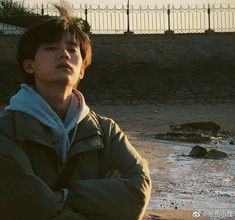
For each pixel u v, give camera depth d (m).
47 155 2.40
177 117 29.55
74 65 2.52
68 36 2.53
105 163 2.55
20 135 2.38
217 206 8.05
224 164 13.12
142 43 42.53
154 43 42.66
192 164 13.06
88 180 2.41
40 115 2.43
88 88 38.25
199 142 18.97
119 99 37.22
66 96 2.52
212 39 43.38
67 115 2.51
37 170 2.39
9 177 2.31
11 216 2.30
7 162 2.32
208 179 10.84
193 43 43.16
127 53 42.31
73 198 2.36
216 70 42.03
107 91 38.19
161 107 34.97
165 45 42.81
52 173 2.41
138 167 2.52
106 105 35.97
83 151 2.46
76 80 2.55
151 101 37.19
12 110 2.46
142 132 22.12
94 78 39.44
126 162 2.53
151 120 27.89
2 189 2.31
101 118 2.64
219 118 29.42
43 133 2.41
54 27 2.50
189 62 42.88
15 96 2.50
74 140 2.48
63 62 2.47
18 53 2.59
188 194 9.16
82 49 2.60
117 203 2.38
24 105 2.45
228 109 34.09
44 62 2.47
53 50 2.49
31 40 2.52
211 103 37.16
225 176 11.30
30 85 2.59
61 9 2.62
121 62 41.88
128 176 2.49
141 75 40.81
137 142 18.17
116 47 42.16
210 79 40.72
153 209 7.62
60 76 2.46
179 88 39.31
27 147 2.39
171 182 10.38
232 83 40.28
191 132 21.19
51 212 2.29
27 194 2.29
